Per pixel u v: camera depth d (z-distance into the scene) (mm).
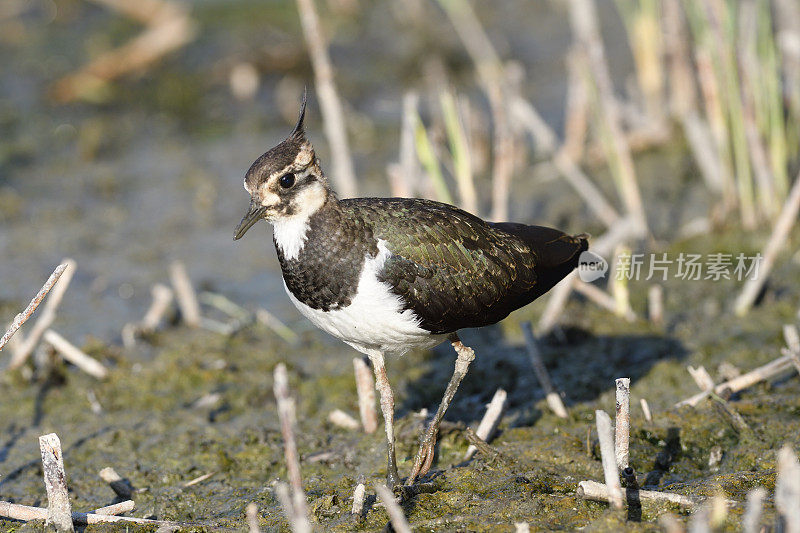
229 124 18953
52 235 15445
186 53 21031
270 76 20328
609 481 7832
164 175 17266
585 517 8094
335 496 8852
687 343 11758
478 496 8633
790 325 11180
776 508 7547
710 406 9984
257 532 7355
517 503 8375
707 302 12609
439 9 22188
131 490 9484
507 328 12539
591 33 13570
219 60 20703
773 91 13688
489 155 17219
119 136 18578
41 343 12156
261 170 8531
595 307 12664
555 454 9297
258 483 9570
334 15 22422
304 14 12992
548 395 10297
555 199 15531
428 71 19875
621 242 13398
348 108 19016
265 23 22078
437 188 12164
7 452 10438
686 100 16438
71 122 18953
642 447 9477
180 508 9195
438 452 9703
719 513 7008
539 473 8969
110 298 13844
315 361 12117
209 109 19438
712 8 13477
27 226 15719
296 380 11539
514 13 22203
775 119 13656
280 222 8719
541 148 17156
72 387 11656
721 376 10797
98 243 15273
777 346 11477
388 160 17250
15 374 11703
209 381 11688
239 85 19859
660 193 15297
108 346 12562
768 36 13805
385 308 8578
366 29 21922
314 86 19859
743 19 14047
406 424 9961
